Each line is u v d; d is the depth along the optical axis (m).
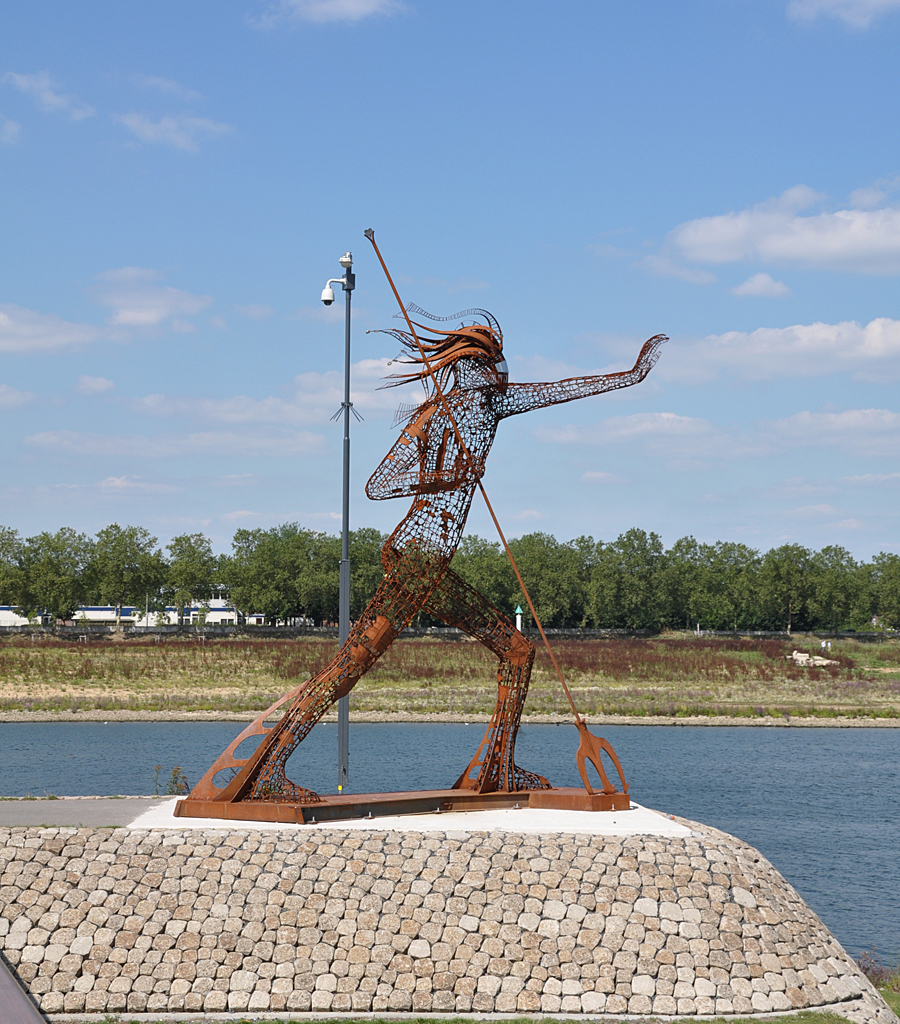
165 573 110.88
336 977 12.83
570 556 124.31
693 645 88.50
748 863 15.35
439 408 16.28
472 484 16.78
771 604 115.69
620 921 13.63
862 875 22.81
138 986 12.66
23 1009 11.63
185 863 14.05
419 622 95.19
